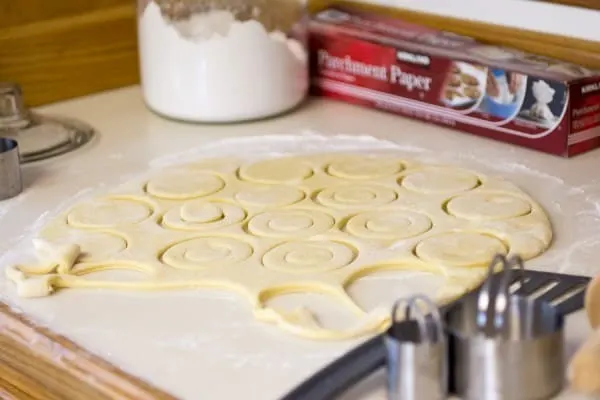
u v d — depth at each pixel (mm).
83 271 1145
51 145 1450
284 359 1013
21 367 1069
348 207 1253
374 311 1052
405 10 1623
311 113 1553
